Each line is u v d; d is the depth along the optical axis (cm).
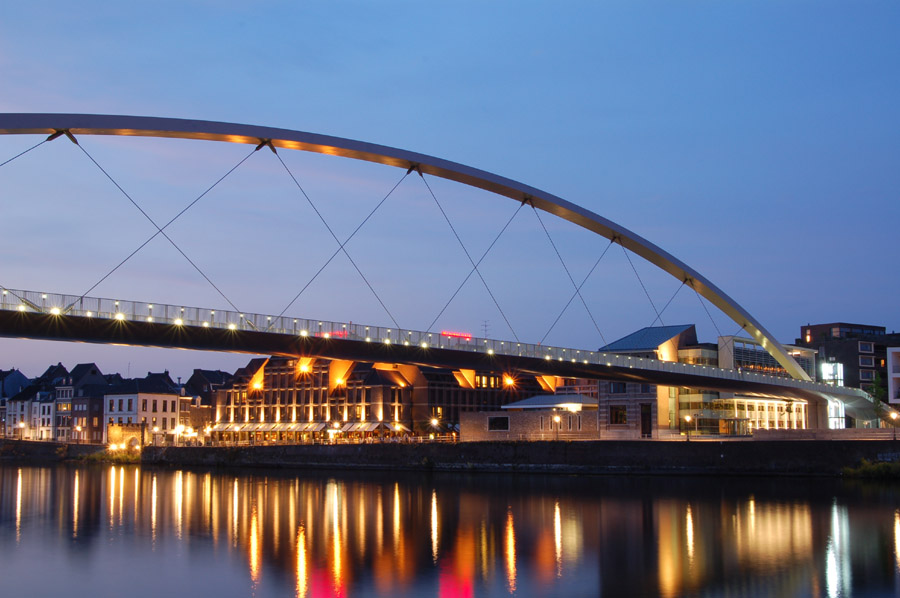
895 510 6688
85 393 17588
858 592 4106
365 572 4584
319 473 11419
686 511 6781
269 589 4219
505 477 10188
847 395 13150
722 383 11469
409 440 12525
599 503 7388
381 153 7581
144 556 5062
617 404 13150
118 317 6266
